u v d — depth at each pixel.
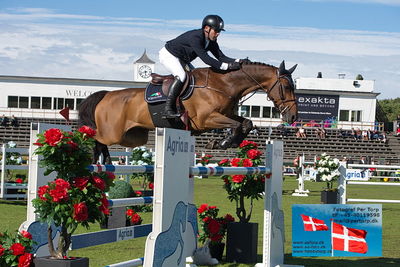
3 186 14.34
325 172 15.09
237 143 7.68
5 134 41.97
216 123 7.70
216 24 7.64
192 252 6.85
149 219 11.55
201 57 7.67
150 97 7.97
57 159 4.31
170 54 7.82
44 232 4.79
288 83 7.88
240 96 7.88
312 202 17.05
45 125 4.69
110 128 8.53
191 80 7.80
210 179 28.80
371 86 50.78
